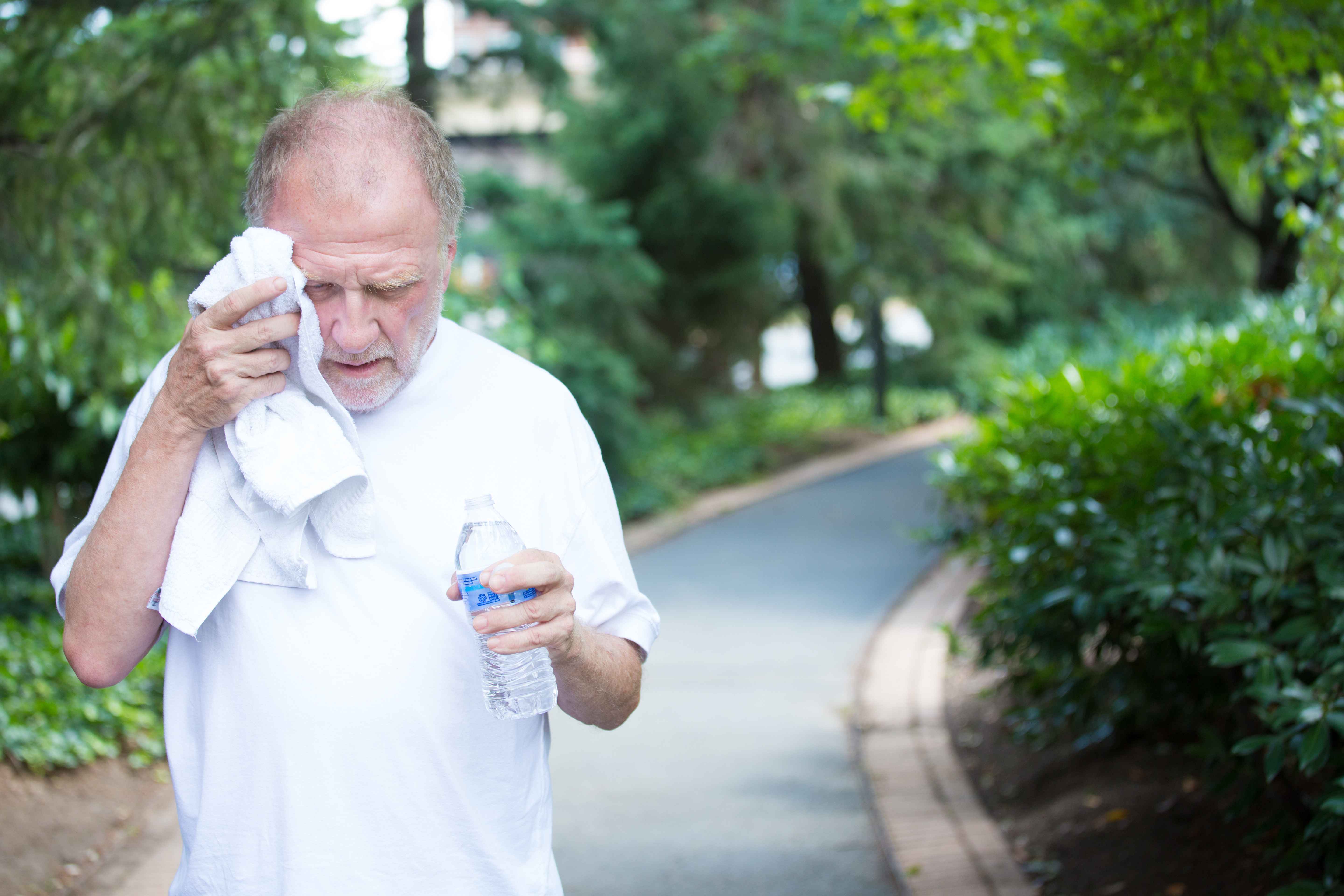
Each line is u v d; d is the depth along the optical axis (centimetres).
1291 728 288
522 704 160
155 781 471
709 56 1234
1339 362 430
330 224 152
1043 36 572
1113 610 385
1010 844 416
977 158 2117
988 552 507
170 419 154
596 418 1285
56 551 804
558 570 151
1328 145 443
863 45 629
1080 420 509
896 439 1988
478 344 175
